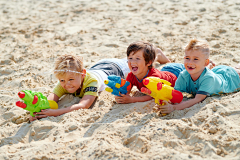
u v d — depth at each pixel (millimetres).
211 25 6035
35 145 2490
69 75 3045
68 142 2461
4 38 6078
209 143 2166
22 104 2830
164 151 2119
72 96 3406
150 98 3223
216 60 4250
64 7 8539
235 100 2762
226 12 6754
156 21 6621
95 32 6230
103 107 3160
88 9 8109
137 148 2264
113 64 3879
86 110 3064
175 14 7059
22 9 8578
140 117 2713
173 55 4738
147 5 8070
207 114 2580
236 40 5035
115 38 5781
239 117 2500
